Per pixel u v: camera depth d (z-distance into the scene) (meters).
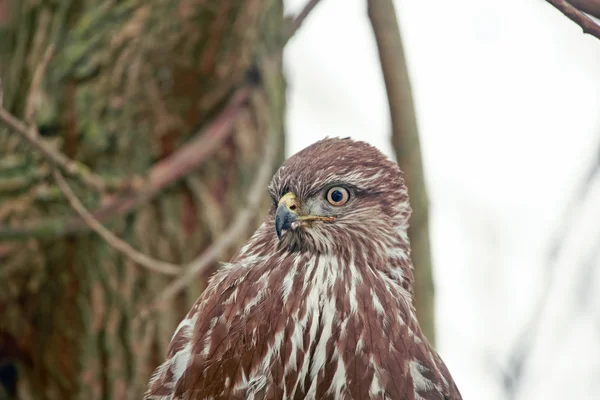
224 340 9.89
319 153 10.58
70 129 12.68
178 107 12.85
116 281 12.66
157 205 12.80
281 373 9.82
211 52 12.74
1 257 12.39
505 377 11.98
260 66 13.06
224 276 10.31
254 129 13.12
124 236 12.70
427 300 11.66
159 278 12.75
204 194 12.91
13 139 12.54
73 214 12.23
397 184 10.77
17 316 12.62
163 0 12.60
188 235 12.85
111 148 12.70
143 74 12.73
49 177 12.32
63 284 12.62
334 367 9.85
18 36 13.12
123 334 12.67
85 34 12.76
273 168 13.34
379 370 9.89
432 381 10.03
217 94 12.95
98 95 12.70
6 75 13.10
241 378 9.81
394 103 11.60
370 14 11.56
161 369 10.04
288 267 10.26
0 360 12.69
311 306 10.02
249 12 12.63
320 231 10.34
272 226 10.58
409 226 11.54
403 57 11.60
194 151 12.79
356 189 10.46
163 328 12.70
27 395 12.67
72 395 12.66
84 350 12.64
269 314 9.95
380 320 10.09
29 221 12.22
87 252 12.58
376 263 10.52
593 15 7.98
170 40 12.65
